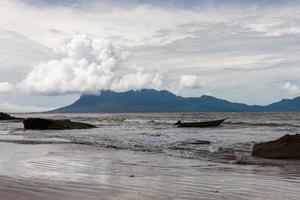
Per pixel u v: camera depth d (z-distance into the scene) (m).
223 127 50.94
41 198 7.89
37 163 14.49
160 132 39.41
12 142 25.98
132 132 39.72
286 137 17.09
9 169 12.73
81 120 91.31
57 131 42.72
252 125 55.38
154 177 11.12
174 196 8.40
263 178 11.08
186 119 97.56
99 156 17.28
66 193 8.42
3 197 7.96
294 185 9.86
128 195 8.36
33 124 46.59
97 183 9.84
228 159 16.05
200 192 8.90
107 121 83.12
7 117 87.75
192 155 17.61
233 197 8.40
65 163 14.56
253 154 17.09
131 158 16.39
